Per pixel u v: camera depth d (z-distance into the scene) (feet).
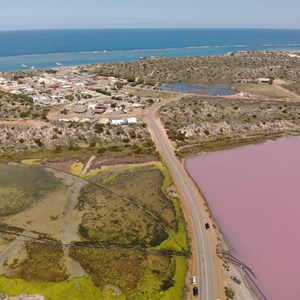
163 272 189.78
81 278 185.47
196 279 184.96
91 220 237.25
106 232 224.33
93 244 213.25
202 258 201.77
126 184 284.41
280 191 277.44
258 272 193.47
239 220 240.12
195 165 322.75
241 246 214.07
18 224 234.17
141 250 207.31
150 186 280.51
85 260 199.62
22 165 318.04
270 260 203.41
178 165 319.06
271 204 260.01
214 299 172.14
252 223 237.04
